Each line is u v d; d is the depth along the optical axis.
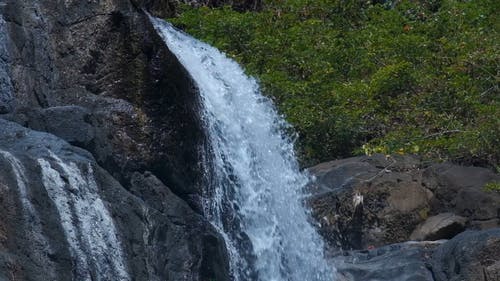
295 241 20.56
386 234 20.81
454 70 25.86
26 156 13.79
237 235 19.36
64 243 13.59
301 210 21.25
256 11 30.83
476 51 26.33
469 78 25.42
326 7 30.44
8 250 12.84
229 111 21.17
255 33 27.83
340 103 25.36
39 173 13.73
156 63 18.19
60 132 15.93
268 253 19.75
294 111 24.41
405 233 20.84
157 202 17.11
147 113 17.92
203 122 19.23
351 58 27.73
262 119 22.61
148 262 15.30
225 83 22.08
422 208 21.03
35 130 15.85
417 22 30.08
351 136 24.64
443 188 21.17
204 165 18.83
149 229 15.55
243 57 27.20
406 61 26.64
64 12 18.39
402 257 18.88
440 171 21.42
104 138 16.62
